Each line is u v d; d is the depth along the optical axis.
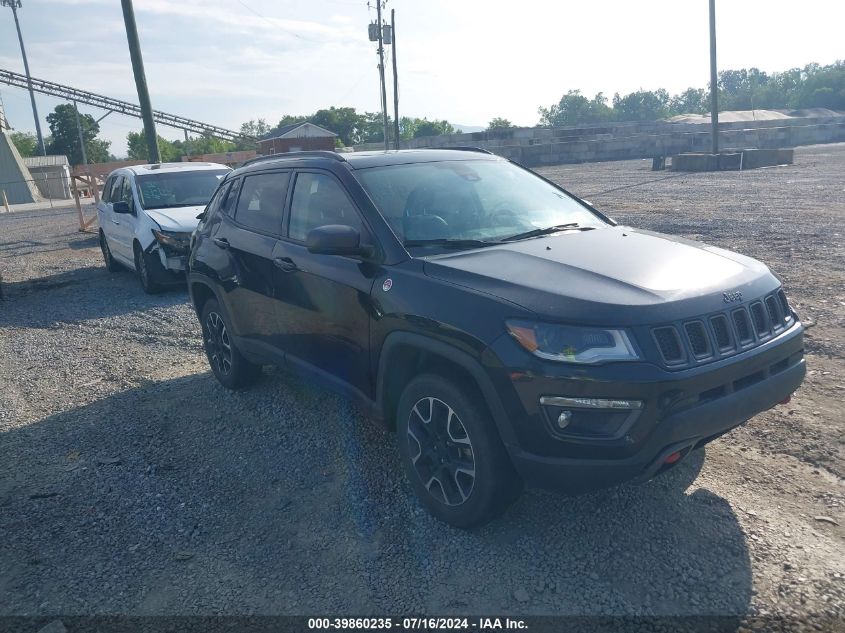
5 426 5.52
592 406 2.98
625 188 22.53
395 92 42.50
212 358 6.04
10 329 8.93
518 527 3.64
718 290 3.30
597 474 3.04
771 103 125.00
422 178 4.50
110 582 3.42
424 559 3.44
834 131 60.03
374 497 4.03
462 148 5.35
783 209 14.58
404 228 4.03
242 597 3.26
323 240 3.79
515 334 3.13
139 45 17.06
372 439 4.80
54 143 97.62
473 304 3.32
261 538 3.72
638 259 3.62
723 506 3.70
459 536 3.60
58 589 3.38
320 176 4.60
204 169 11.90
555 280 3.33
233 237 5.33
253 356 5.30
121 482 4.42
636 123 66.62
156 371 6.68
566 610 3.02
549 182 5.17
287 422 5.16
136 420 5.44
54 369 7.01
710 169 30.16
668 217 14.17
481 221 4.30
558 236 4.17
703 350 3.13
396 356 3.80
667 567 3.25
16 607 3.27
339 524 3.79
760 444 4.34
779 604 2.96
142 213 10.47
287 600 3.22
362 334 3.95
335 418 5.18
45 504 4.20
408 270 3.73
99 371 6.82
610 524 3.61
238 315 5.32
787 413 4.73
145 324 8.60
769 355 3.35
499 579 3.25
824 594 3.00
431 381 3.52
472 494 3.43
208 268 5.66
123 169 12.11
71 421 5.53
